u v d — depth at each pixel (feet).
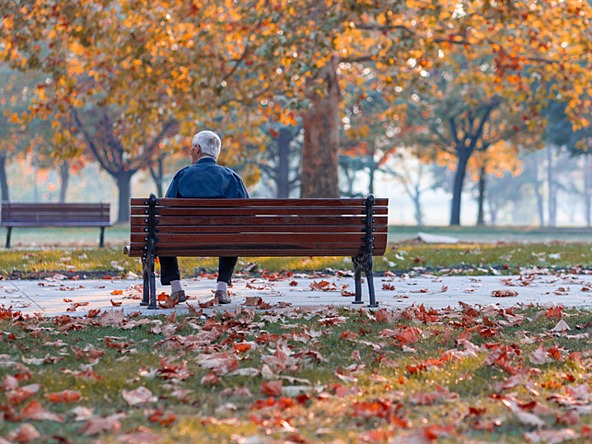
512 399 14.92
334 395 15.42
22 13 66.49
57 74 69.10
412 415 14.01
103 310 25.54
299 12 64.75
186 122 74.79
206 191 25.88
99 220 60.80
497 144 177.68
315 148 76.02
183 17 68.49
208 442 12.21
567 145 155.74
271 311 25.14
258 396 15.28
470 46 80.94
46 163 185.06
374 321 23.81
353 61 78.07
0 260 42.19
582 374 17.34
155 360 18.07
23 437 12.19
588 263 46.14
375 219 26.53
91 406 14.44
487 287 33.96
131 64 71.72
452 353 18.95
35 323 22.56
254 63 72.64
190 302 27.37
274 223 25.55
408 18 74.84
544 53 79.87
